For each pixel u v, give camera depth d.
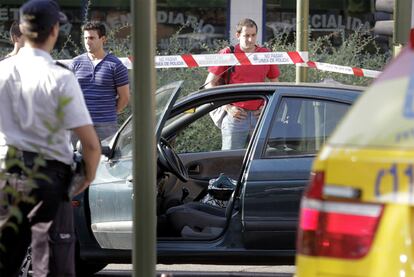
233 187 16.83
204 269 18.11
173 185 16.98
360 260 7.60
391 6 19.50
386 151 7.59
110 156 15.55
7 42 32.78
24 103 11.09
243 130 19.80
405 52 8.30
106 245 15.39
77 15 36.59
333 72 25.33
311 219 7.93
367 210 7.60
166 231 16.02
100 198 15.36
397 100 7.87
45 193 11.01
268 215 14.79
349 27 37.28
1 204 10.59
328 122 15.25
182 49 34.00
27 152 11.05
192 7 37.12
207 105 16.58
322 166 7.93
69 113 10.95
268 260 15.00
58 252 11.32
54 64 11.25
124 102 20.61
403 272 7.41
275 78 22.84
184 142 23.92
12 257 11.38
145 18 9.34
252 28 22.67
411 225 7.44
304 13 22.59
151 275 9.45
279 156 15.02
